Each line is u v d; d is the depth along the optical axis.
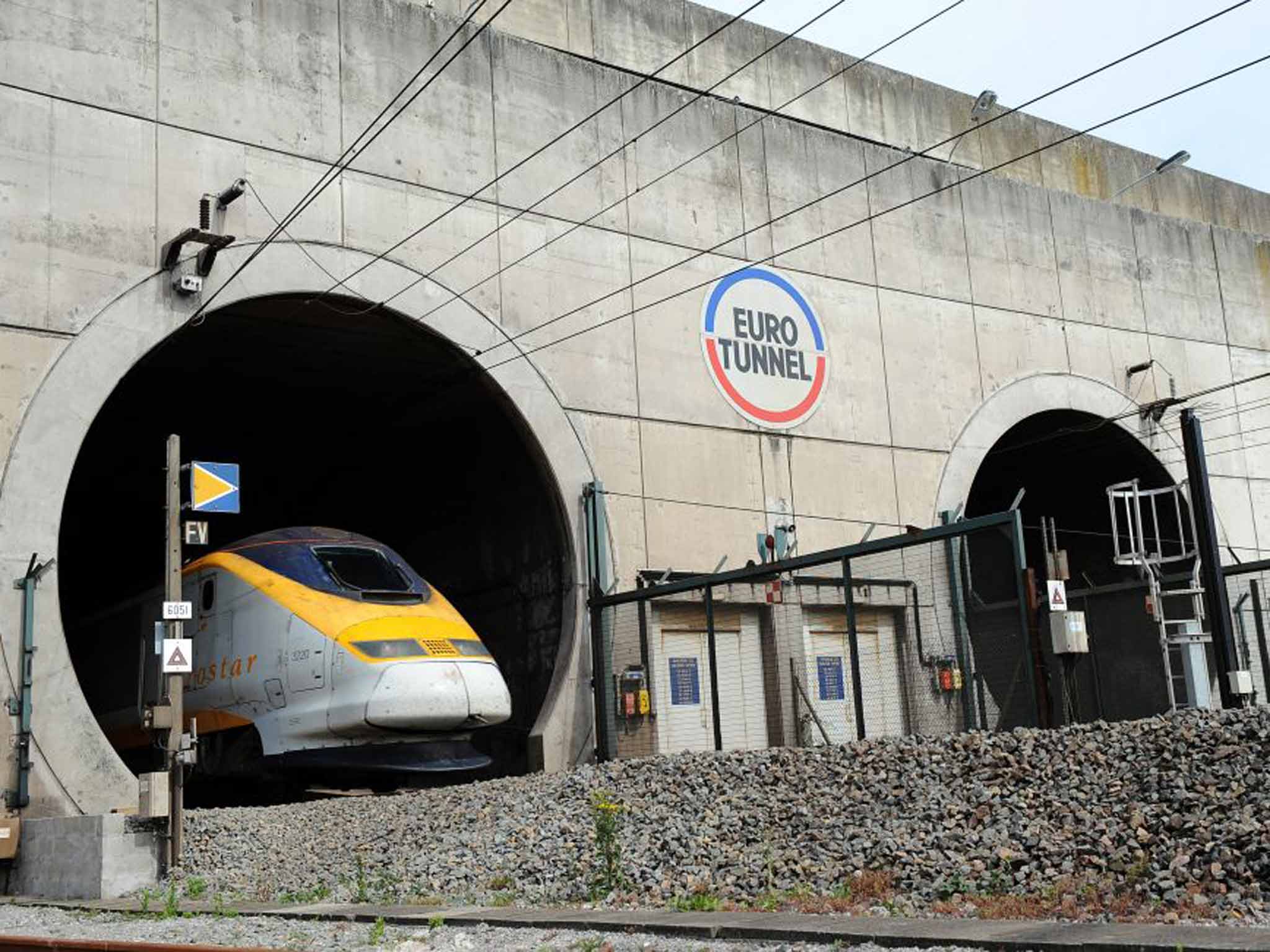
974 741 13.57
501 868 12.87
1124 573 36.19
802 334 28.02
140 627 25.73
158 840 15.02
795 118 29.00
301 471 32.44
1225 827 9.55
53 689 18.48
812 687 25.34
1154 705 25.36
